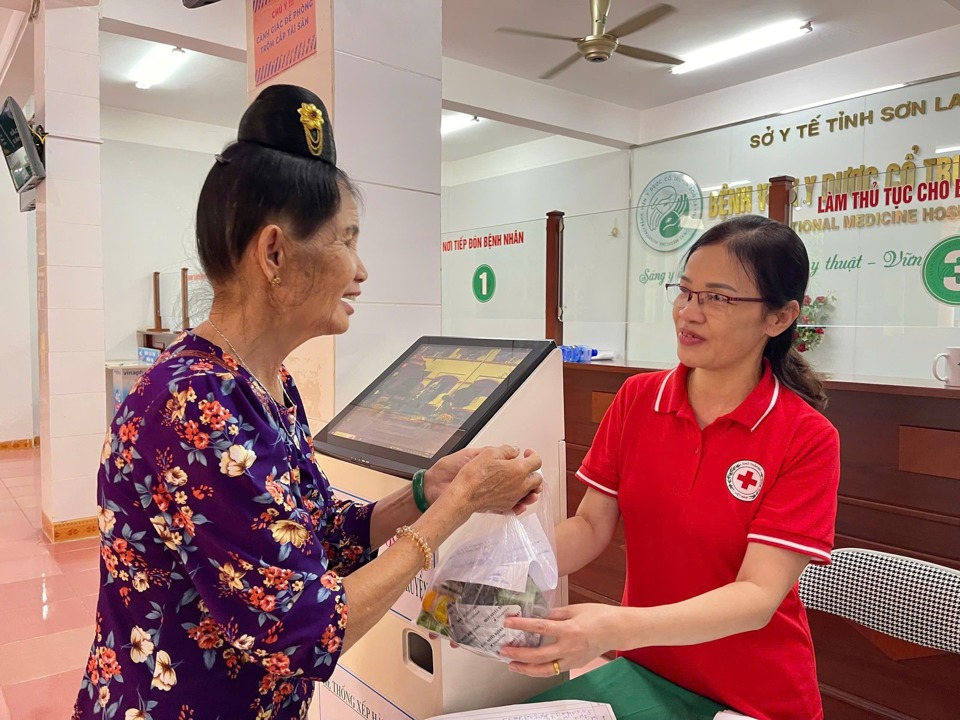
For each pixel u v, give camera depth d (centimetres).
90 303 422
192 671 77
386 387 160
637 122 715
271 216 79
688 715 106
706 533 104
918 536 206
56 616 310
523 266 393
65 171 412
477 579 94
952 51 497
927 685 197
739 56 559
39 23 411
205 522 70
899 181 310
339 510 111
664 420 112
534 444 132
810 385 110
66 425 416
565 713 104
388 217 190
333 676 147
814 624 220
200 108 734
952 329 292
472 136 813
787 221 341
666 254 414
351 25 179
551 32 521
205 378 73
